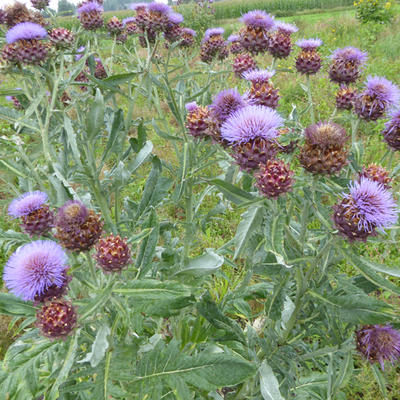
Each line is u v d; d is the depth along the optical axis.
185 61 0.92
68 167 0.54
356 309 0.38
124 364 0.37
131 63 0.80
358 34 2.86
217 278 0.86
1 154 0.56
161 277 0.53
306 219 0.44
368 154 1.21
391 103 0.52
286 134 0.47
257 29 0.72
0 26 0.70
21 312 0.38
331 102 1.57
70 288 0.45
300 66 0.70
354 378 0.64
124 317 0.35
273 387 0.45
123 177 0.50
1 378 0.36
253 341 0.51
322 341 0.51
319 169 0.41
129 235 0.52
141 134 0.55
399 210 0.37
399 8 3.83
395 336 0.41
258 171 0.43
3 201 0.59
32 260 0.36
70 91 0.61
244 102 0.48
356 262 0.37
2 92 0.54
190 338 0.61
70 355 0.34
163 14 0.74
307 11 6.56
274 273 0.43
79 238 0.39
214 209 0.62
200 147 0.55
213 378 0.38
